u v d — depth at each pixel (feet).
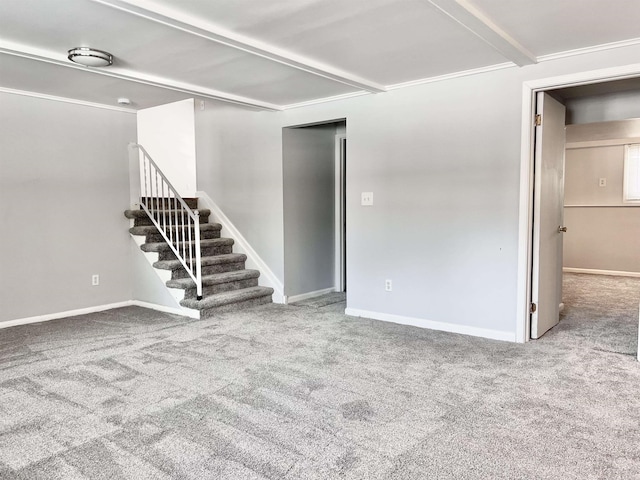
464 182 12.59
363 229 14.71
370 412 8.04
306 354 11.11
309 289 18.11
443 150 12.89
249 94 14.40
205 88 13.58
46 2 7.72
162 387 9.18
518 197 11.73
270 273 17.31
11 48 9.69
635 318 14.44
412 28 9.09
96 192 15.85
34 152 14.26
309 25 8.90
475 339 12.30
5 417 7.95
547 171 12.36
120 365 10.44
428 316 13.51
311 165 17.84
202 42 9.61
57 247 14.90
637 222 22.26
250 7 8.09
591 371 9.90
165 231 16.10
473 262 12.58
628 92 13.05
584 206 23.54
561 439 7.09
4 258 13.73
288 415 7.94
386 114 13.93
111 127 16.16
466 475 6.19
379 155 14.16
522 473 6.22
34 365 10.46
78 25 8.74
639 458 6.55
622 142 22.34
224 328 13.50
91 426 7.61
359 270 14.89
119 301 16.63
